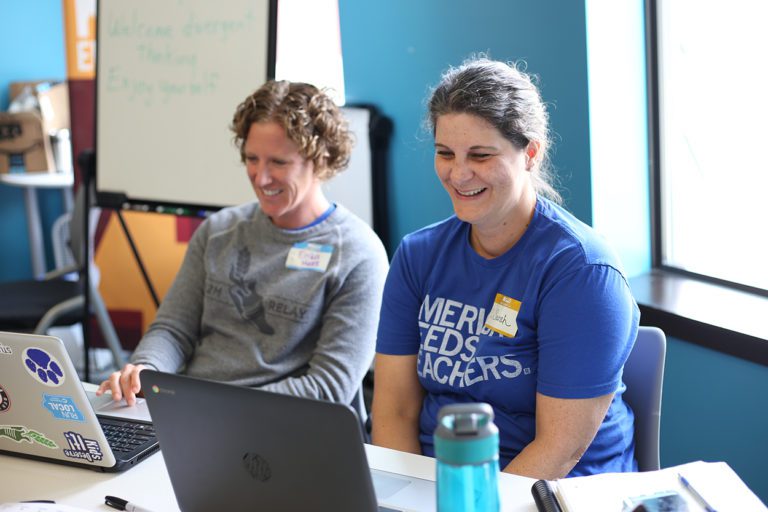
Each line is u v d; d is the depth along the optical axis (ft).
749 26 7.30
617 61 7.64
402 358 5.68
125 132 9.62
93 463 4.82
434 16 9.00
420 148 9.52
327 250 6.66
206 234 7.12
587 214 7.80
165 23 9.29
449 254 5.47
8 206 14.84
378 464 4.73
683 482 4.08
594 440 5.19
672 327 7.06
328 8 11.05
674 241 8.14
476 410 3.20
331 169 6.81
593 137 7.63
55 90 13.84
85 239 10.36
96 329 13.21
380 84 9.95
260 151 6.50
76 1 12.10
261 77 8.64
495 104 4.77
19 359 4.60
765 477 6.56
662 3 7.61
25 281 11.69
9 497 4.58
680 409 7.22
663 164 7.93
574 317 4.89
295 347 6.69
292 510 3.82
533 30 7.93
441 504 3.19
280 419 3.62
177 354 6.95
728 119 7.61
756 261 7.52
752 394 6.55
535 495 4.17
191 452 4.00
